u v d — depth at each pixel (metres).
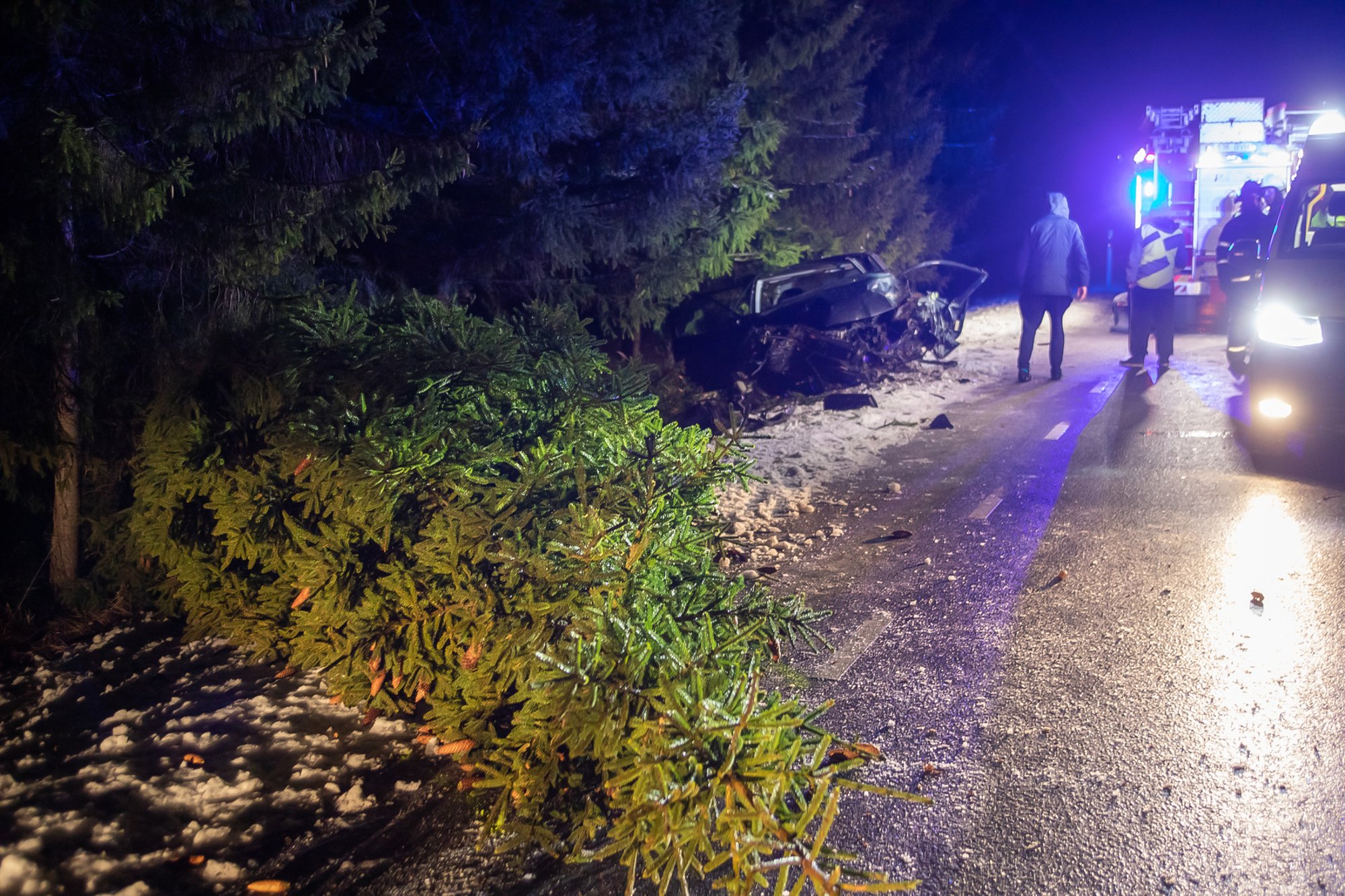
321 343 4.65
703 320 13.50
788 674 3.51
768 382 11.92
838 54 16.45
